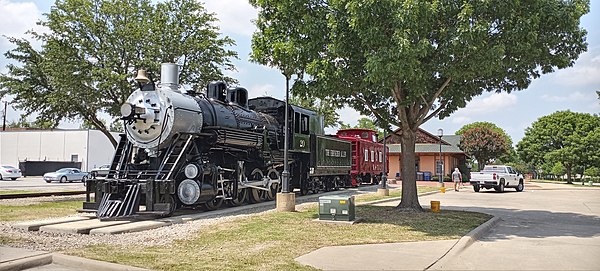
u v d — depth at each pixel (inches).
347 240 345.7
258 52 469.7
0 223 420.2
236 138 588.1
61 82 653.3
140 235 367.2
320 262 275.1
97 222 418.0
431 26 417.4
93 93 671.1
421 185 1375.5
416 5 382.0
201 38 746.8
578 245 344.8
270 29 467.5
